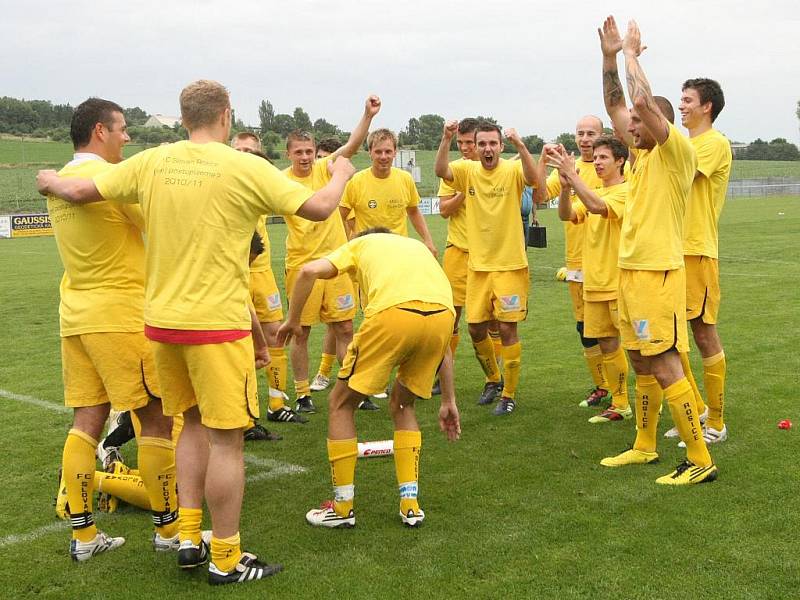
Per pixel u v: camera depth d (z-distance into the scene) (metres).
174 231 3.60
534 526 4.26
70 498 4.02
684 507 4.43
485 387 7.22
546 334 9.97
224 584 3.72
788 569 3.64
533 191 6.82
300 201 3.63
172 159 3.64
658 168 4.85
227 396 3.64
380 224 7.47
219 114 3.78
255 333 4.46
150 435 4.11
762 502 4.45
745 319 10.21
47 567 3.96
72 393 4.14
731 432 5.75
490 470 5.23
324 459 5.63
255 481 5.17
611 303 6.20
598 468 5.22
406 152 51.41
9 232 33.31
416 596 3.52
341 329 7.21
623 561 3.79
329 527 4.37
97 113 4.19
